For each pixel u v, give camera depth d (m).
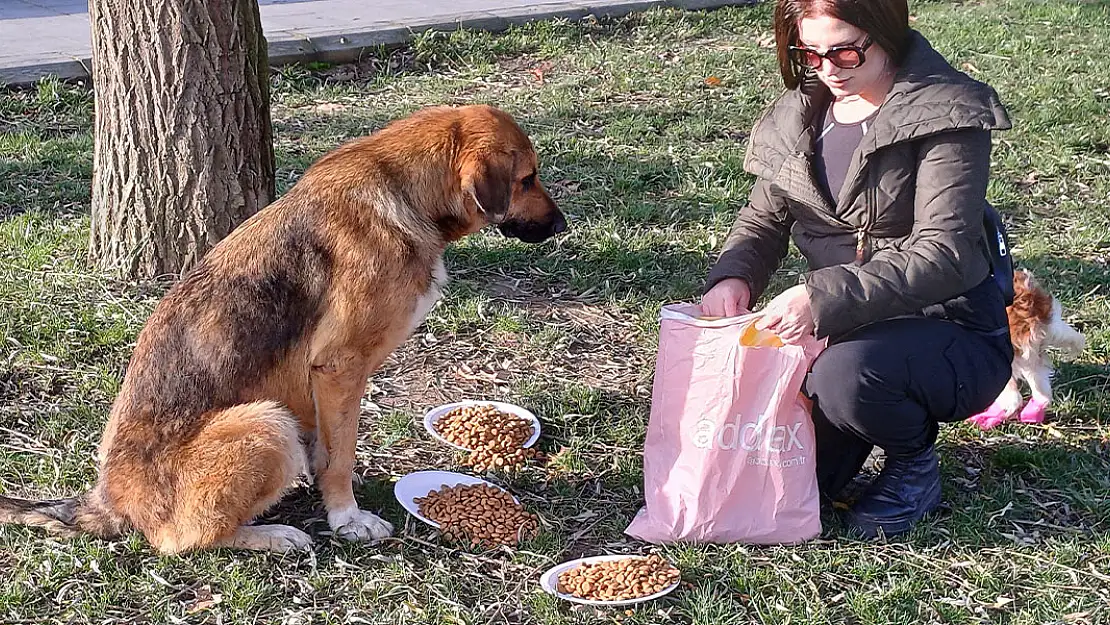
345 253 3.35
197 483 3.24
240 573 3.33
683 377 3.42
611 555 3.48
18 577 3.29
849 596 3.28
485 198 3.44
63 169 6.93
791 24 3.30
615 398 4.57
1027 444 4.18
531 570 3.41
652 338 5.09
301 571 3.38
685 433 3.44
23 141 7.34
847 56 3.15
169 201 5.24
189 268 5.35
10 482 3.82
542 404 4.47
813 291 3.15
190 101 5.11
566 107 8.51
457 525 3.54
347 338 3.38
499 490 3.74
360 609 3.22
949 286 3.15
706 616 3.17
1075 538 3.57
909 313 3.24
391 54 10.07
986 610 3.24
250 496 3.28
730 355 3.32
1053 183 7.02
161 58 5.03
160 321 3.41
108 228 5.38
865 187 3.28
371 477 3.92
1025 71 9.48
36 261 5.55
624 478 3.96
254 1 5.20
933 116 3.12
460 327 5.11
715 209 6.59
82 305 5.09
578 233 6.17
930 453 3.59
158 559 3.39
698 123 8.11
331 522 3.54
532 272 5.74
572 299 5.48
